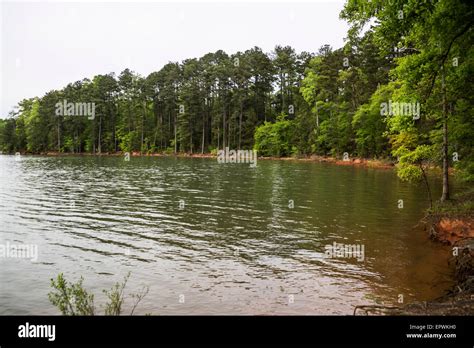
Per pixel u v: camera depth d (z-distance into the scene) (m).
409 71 13.39
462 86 15.22
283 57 84.00
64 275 10.54
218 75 85.62
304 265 11.46
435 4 10.48
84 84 109.94
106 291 9.36
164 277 10.38
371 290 9.57
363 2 10.66
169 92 96.62
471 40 11.88
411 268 11.21
